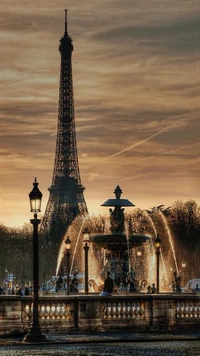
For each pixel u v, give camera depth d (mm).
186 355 58500
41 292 110250
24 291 111688
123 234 102500
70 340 66812
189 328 75375
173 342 67312
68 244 106562
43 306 71125
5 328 69625
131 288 101688
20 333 70062
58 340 66938
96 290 108500
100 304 72625
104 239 101938
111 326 73000
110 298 73000
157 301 74188
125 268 102375
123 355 58469
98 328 72438
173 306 74812
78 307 72000
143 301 74062
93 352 60344
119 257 102562
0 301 69562
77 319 71938
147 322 74000
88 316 72188
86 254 101062
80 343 66438
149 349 62250
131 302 73625
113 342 67125
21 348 63219
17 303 70062
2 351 61156
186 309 75688
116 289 101062
